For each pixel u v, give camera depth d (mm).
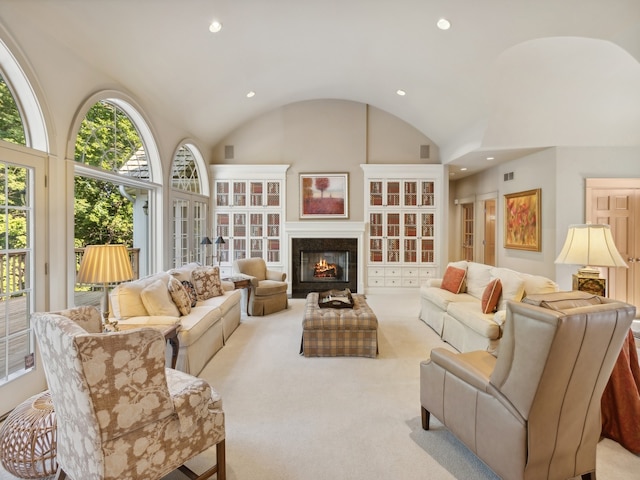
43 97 2676
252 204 6695
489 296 3213
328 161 6680
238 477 1728
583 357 1404
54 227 2805
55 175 2814
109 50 3250
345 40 4254
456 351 3541
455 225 8445
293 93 6148
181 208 5582
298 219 6691
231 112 5941
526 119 4562
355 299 4152
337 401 2506
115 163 3975
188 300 3381
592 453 1617
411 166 6508
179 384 1739
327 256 6789
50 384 1461
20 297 2547
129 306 2906
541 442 1460
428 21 3596
